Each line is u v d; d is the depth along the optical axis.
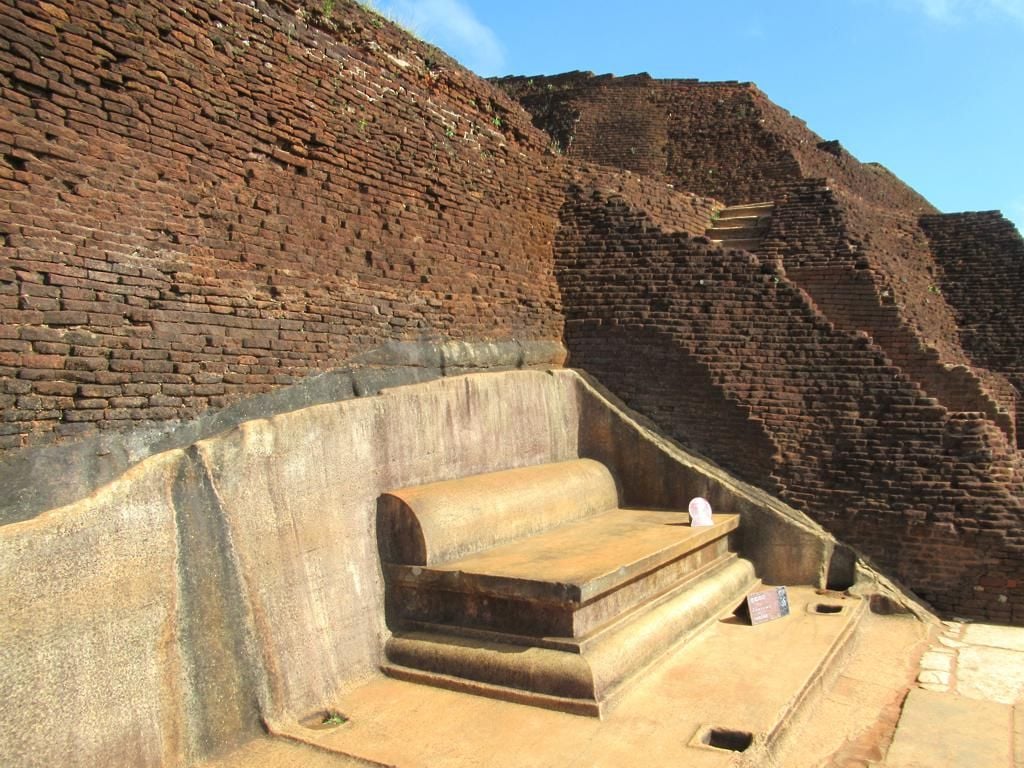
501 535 8.07
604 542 8.12
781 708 6.20
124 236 6.10
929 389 12.76
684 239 11.55
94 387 5.64
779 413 10.37
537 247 11.92
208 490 5.87
